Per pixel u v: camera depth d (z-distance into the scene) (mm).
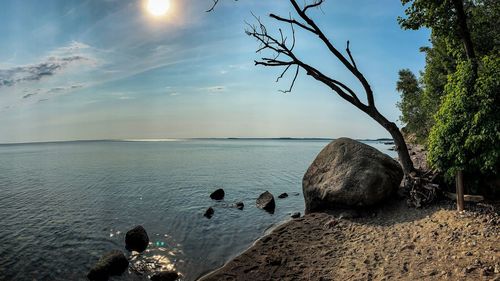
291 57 20281
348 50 19188
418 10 18719
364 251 11820
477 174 14023
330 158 18453
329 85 19906
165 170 55156
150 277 13211
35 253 16375
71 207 26781
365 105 19484
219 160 79188
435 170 15781
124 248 16750
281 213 23250
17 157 104062
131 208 26062
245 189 34312
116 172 53125
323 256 12164
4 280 13469
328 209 17672
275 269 11547
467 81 14367
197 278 12820
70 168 61562
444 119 15023
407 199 16156
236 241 17078
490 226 11047
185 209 25219
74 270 14312
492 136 12953
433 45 35344
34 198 30875
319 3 19141
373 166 16797
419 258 10078
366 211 16281
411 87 61188
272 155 101750
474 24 20656
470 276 8188
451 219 12617
